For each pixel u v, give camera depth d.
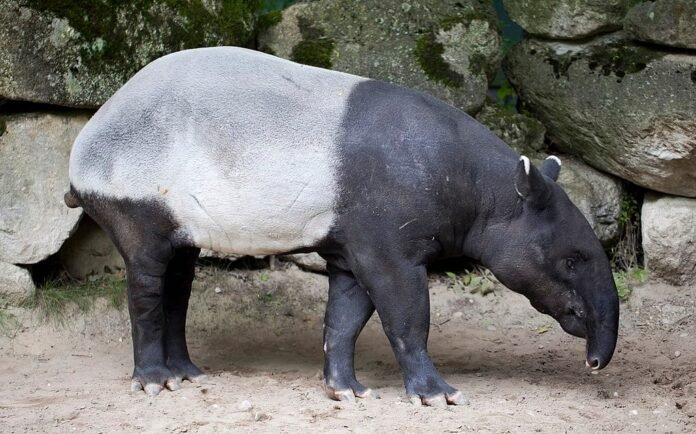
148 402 5.93
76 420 5.57
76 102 7.16
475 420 5.55
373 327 7.79
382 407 5.80
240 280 7.93
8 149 7.21
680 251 7.89
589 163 8.27
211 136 5.82
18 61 6.93
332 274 6.17
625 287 8.01
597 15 7.91
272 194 5.77
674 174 7.79
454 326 7.79
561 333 7.70
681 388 6.37
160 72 6.05
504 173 5.95
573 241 5.95
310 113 5.81
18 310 7.25
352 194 5.74
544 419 5.62
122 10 7.19
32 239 7.30
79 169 6.09
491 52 8.05
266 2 9.03
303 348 7.40
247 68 5.97
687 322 7.72
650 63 7.70
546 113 8.29
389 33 7.91
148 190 5.92
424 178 5.72
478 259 6.09
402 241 5.75
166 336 6.47
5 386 6.31
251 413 5.66
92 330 7.29
